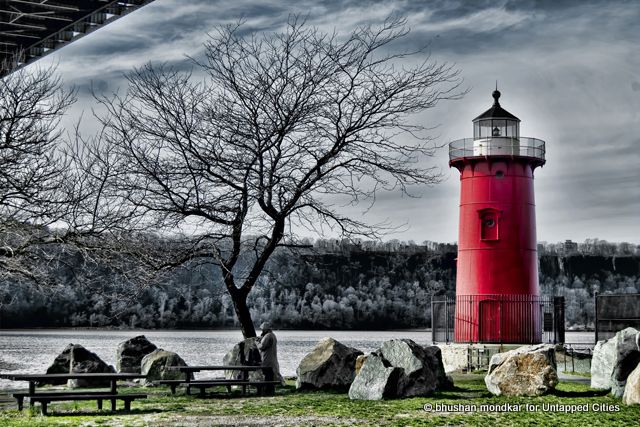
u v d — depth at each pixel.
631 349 19.91
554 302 38.44
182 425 16.12
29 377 18.22
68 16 33.62
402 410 18.08
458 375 29.19
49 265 27.14
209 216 27.86
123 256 26.34
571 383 23.73
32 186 25.12
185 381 21.78
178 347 82.00
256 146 28.27
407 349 20.91
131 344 27.44
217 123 28.78
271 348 23.28
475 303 38.09
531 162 38.94
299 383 23.62
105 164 27.39
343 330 104.44
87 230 25.64
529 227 38.56
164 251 27.88
